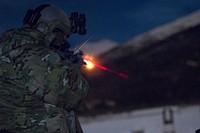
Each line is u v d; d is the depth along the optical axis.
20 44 3.28
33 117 3.14
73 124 3.35
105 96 33.34
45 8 3.52
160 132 26.75
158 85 31.72
